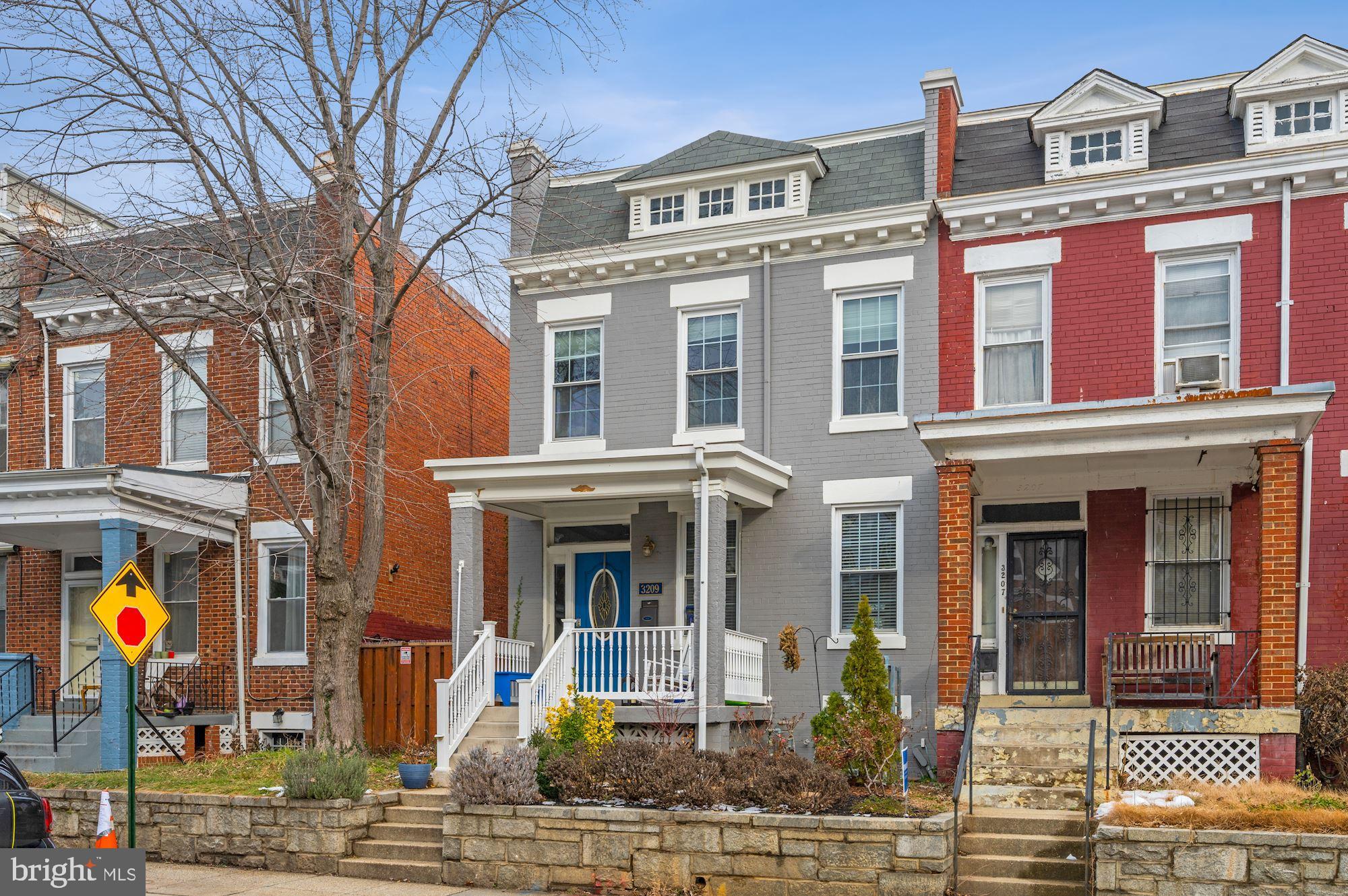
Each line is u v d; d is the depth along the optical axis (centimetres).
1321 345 1526
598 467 1625
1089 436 1438
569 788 1262
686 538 1819
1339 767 1320
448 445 2227
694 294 1853
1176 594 1572
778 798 1173
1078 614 1631
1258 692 1409
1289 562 1334
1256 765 1317
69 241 2080
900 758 1366
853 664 1413
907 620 1677
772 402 1794
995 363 1695
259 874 1273
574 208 1998
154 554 2034
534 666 1881
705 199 1884
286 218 1628
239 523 1977
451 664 1762
